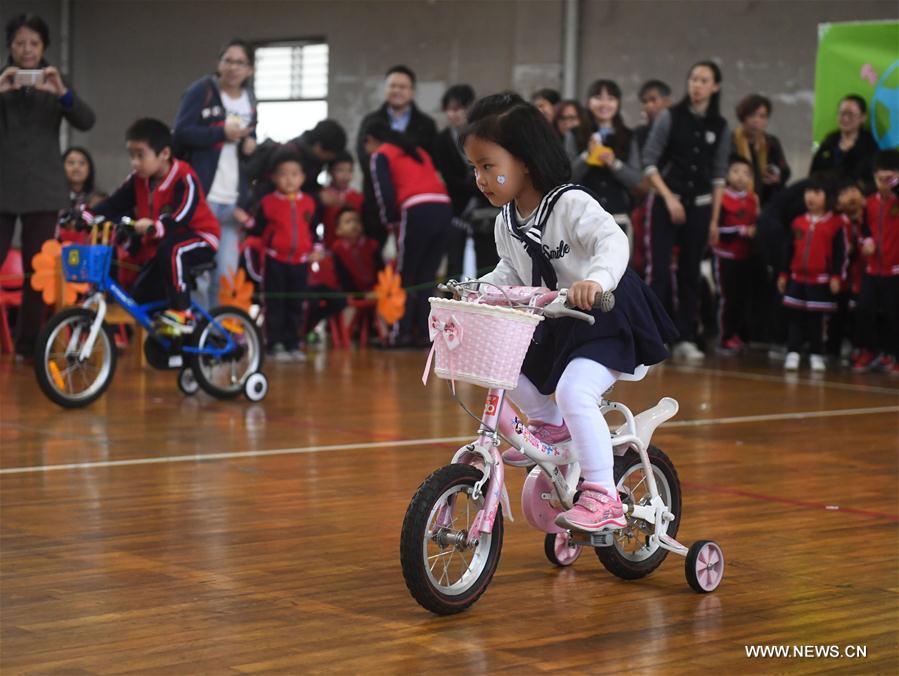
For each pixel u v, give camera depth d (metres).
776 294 8.91
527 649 2.57
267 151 8.59
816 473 4.58
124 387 6.61
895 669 2.47
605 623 2.75
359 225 9.22
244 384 6.20
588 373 2.85
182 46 13.27
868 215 8.16
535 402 2.98
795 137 10.34
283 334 8.38
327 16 12.52
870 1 9.90
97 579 3.02
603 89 8.29
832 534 3.62
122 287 6.09
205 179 7.52
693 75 8.40
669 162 8.50
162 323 6.07
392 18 12.19
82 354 5.84
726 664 2.49
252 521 3.65
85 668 2.40
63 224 6.16
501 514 2.91
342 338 9.30
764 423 5.81
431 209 8.76
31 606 2.79
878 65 9.20
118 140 13.64
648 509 3.06
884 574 3.19
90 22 13.71
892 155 8.06
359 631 2.66
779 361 8.80
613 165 8.16
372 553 3.31
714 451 5.03
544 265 2.93
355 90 12.43
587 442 2.85
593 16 11.21
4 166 7.45
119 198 6.16
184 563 3.18
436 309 2.73
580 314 2.72
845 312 8.91
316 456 4.72
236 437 5.12
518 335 2.68
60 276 7.43
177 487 4.11
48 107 7.46
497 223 3.02
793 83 10.32
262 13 12.85
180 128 7.48
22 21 7.32
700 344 9.41
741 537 3.57
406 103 9.14
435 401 6.32
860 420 5.96
